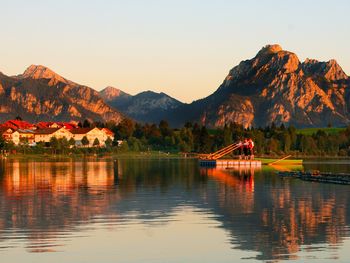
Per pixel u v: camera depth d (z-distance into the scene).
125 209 116.75
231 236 87.31
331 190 161.50
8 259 72.94
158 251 77.88
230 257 74.38
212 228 94.00
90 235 87.88
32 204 124.94
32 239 84.44
